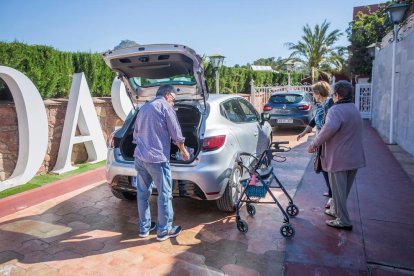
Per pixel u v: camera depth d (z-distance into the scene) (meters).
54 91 7.35
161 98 3.56
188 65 3.99
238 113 5.20
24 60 6.47
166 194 3.57
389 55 9.21
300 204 4.51
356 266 3.00
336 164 3.45
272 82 22.45
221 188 3.95
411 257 3.13
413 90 6.94
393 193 4.77
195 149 4.65
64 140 6.08
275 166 6.64
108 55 3.93
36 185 5.12
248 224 4.00
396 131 8.53
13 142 5.48
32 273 3.03
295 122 10.43
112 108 7.76
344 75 28.14
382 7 18.58
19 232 3.85
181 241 3.61
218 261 3.20
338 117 3.32
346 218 3.64
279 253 3.33
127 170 4.06
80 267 3.12
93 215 4.36
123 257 3.29
